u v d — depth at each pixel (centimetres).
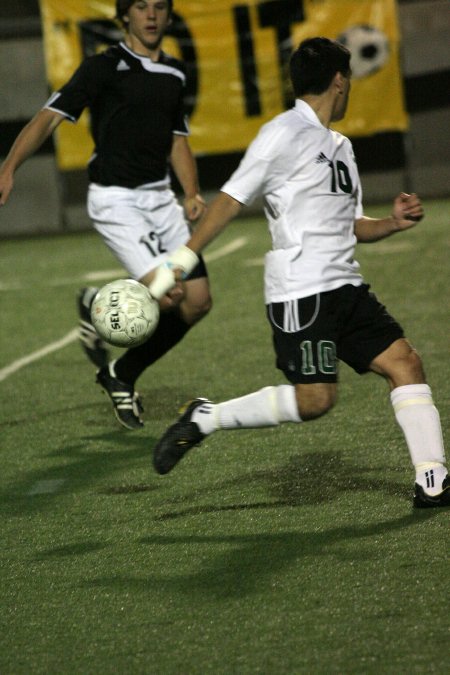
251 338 2867
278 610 1156
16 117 6919
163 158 2034
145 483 1683
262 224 6266
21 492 1688
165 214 2050
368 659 1028
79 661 1072
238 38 6494
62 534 1470
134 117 1978
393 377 1437
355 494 1539
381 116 6594
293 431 1911
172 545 1388
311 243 1385
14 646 1117
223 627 1124
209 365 2578
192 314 1984
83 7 6500
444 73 6950
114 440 1975
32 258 5403
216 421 1449
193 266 1388
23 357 2862
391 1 6475
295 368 1396
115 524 1494
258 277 4009
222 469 1719
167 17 1981
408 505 1470
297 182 1371
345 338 1441
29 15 6925
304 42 1407
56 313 3594
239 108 6556
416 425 1428
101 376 2000
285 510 1491
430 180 7038
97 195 2028
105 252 5384
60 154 6600
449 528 1363
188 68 6519
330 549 1324
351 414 1998
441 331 2769
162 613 1173
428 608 1130
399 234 4934
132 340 1484
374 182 7081
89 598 1232
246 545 1364
